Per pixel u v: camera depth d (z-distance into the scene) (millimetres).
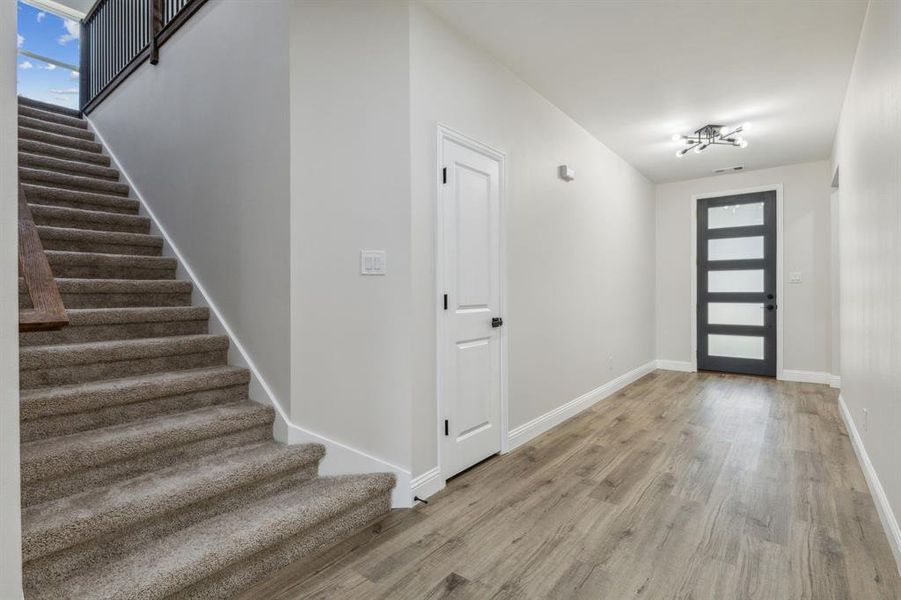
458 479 2674
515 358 3229
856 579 1747
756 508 2301
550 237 3664
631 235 5367
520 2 2441
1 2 1174
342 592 1695
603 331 4613
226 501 1928
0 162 1168
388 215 2346
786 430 3543
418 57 2404
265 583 1750
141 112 3738
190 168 3127
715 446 3203
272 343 2420
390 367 2352
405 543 2016
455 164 2672
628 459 2971
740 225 5738
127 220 3449
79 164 3820
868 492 2473
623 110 3844
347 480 2246
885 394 2193
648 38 2799
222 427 2174
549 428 3615
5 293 1176
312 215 2332
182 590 1547
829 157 5074
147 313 2652
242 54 2674
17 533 1205
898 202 1957
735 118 4000
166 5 3525
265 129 2484
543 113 3578
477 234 2842
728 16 2576
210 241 2924
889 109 2094
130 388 2100
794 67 3146
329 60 2359
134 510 1640
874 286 2494
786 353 5461
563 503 2373
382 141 2354
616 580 1755
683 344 6098
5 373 1181
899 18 1884
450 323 2621
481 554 1930
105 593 1421
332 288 2350
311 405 2328
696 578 1762
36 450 1737
